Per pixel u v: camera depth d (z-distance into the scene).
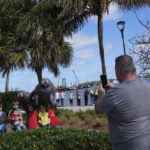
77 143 8.74
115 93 5.47
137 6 23.00
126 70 5.54
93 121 21.42
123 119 5.41
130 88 5.46
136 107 5.39
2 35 31.38
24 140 9.73
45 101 16.58
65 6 24.77
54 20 28.45
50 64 31.30
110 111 5.48
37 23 29.36
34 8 29.00
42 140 9.54
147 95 5.45
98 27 23.95
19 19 30.56
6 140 10.00
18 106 16.73
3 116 16.20
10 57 30.73
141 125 5.34
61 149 8.69
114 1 23.31
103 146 8.59
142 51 11.87
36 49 30.11
